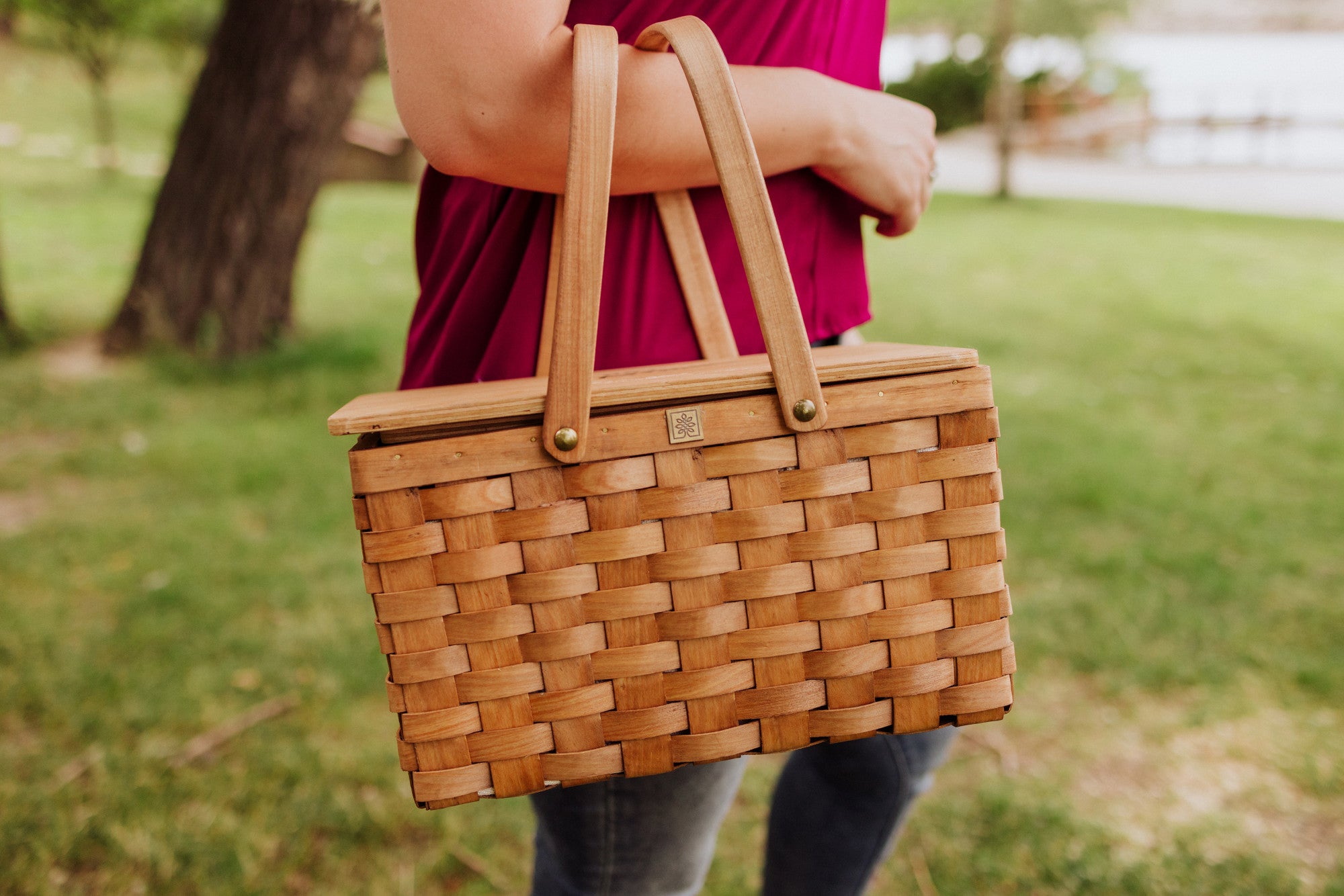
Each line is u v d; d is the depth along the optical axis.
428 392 0.93
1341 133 25.70
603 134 0.78
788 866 1.35
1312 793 2.28
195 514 3.81
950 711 0.92
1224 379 5.98
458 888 2.02
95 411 5.14
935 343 6.91
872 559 0.89
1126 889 2.00
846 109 0.99
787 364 0.84
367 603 3.12
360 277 8.90
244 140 5.96
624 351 1.00
